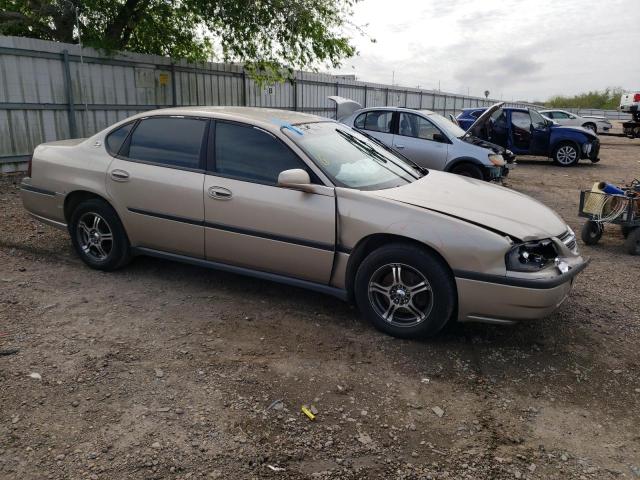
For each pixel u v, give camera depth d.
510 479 2.65
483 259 3.63
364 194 4.01
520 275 3.62
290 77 15.42
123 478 2.52
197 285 4.93
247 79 15.92
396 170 4.79
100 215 5.01
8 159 10.16
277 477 2.58
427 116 10.11
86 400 3.11
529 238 3.74
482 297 3.68
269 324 4.19
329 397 3.26
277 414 3.06
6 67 9.88
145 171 4.73
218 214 4.41
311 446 2.81
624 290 5.28
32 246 5.87
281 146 4.31
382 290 4.00
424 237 3.74
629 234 6.69
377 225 3.89
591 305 4.84
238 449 2.76
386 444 2.86
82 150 5.15
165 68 13.15
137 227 4.85
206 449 2.75
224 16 12.49
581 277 5.66
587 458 2.83
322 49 13.52
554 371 3.69
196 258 4.71
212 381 3.36
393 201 3.94
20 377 3.30
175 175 4.60
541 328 4.32
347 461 2.72
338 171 4.28
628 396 3.43
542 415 3.19
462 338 4.09
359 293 4.08
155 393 3.21
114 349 3.70
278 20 12.77
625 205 6.64
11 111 10.08
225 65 14.94
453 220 3.74
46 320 4.10
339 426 2.99
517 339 4.11
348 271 4.09
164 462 2.64
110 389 3.23
